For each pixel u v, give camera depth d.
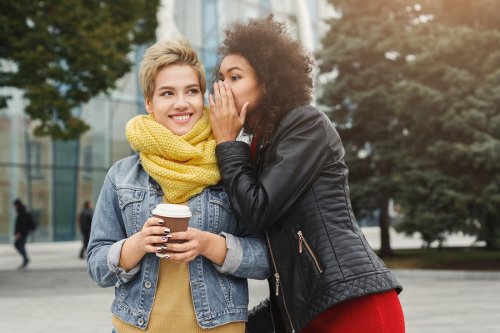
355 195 18.23
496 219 15.14
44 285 12.59
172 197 2.20
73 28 13.37
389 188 18.06
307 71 2.41
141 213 2.23
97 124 28.27
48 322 7.86
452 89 14.92
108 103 28.47
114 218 2.31
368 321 2.18
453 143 14.97
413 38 16.06
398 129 19.02
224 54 2.41
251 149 2.42
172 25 21.88
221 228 2.26
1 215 26.08
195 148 2.20
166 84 2.24
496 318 7.95
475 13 15.43
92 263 2.20
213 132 2.34
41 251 24.81
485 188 14.45
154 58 2.27
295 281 2.20
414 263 16.62
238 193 2.16
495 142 13.98
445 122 14.98
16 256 22.31
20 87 13.23
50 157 27.28
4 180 26.12
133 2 15.12
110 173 2.35
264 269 2.26
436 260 17.27
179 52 2.28
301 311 2.18
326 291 2.13
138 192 2.26
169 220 1.95
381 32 18.67
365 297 2.18
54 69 13.37
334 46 19.19
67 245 27.34
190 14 29.36
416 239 32.31
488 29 15.33
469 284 12.41
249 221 2.14
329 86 19.44
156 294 2.20
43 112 13.77
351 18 19.55
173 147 2.16
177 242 1.98
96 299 10.21
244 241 2.23
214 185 2.29
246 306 2.30
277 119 2.32
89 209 20.53
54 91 13.39
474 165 14.28
